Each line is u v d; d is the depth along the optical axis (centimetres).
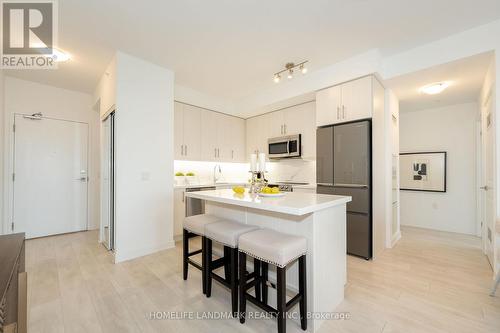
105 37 248
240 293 165
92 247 323
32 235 364
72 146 404
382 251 310
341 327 160
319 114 332
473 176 389
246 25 230
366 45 268
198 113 426
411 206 450
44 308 180
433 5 201
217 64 314
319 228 167
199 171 472
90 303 187
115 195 274
